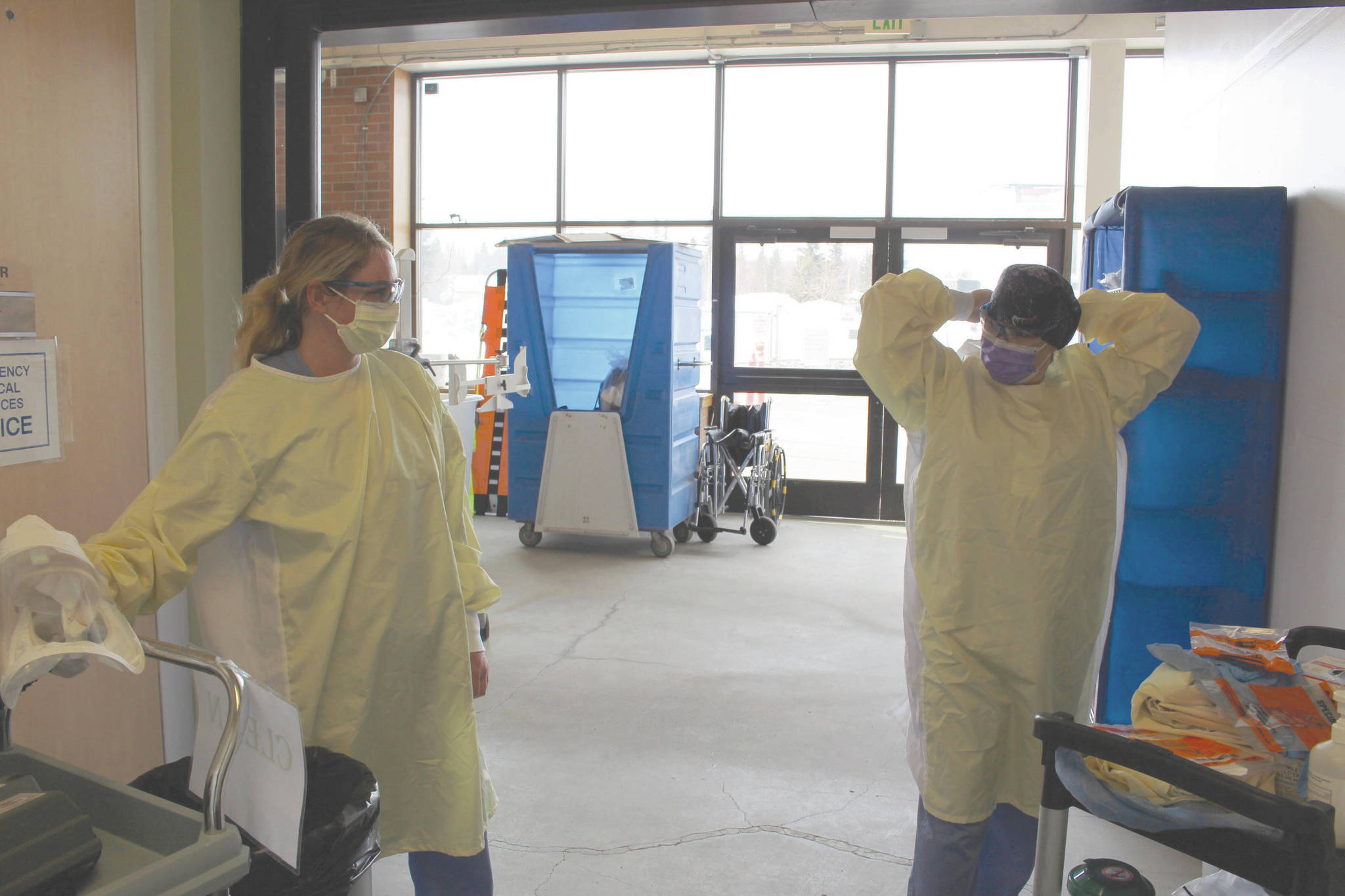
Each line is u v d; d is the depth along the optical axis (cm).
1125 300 181
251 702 109
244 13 244
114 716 218
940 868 171
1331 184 233
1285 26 264
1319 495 239
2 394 184
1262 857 117
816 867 233
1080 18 609
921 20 624
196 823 99
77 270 203
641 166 698
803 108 671
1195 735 137
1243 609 270
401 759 163
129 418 220
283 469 142
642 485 562
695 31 652
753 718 327
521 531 589
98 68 208
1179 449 267
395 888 226
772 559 563
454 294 734
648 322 548
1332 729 123
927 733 172
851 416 684
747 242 688
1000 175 652
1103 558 175
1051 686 170
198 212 234
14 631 102
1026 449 168
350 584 149
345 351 151
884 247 670
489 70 711
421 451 159
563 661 384
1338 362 229
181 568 129
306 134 242
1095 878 127
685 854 238
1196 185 347
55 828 91
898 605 469
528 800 266
